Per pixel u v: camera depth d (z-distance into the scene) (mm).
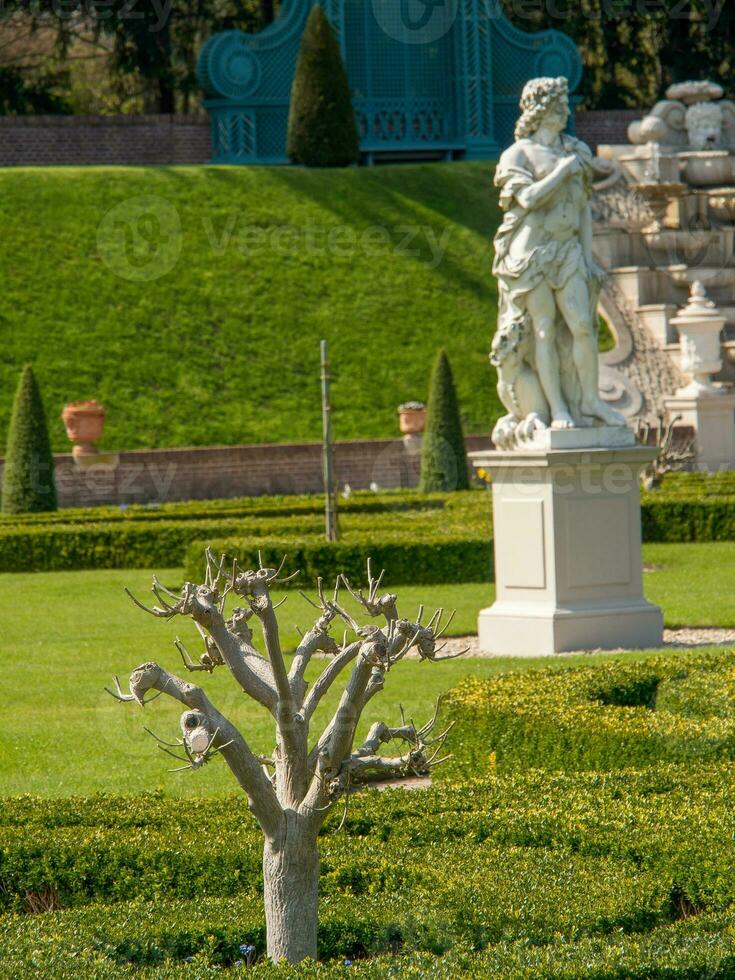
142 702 7312
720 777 10562
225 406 45500
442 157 59250
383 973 6953
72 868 9172
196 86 63969
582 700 12914
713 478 36344
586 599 19359
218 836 9500
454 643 20344
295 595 25000
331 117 55188
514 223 19203
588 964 7059
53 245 48594
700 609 22031
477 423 46688
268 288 49594
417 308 50281
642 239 54156
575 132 60750
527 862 8914
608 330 52094
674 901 8609
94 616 23344
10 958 7227
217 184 52531
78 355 45656
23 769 13531
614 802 9961
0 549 29391
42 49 67188
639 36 67000
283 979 6875
